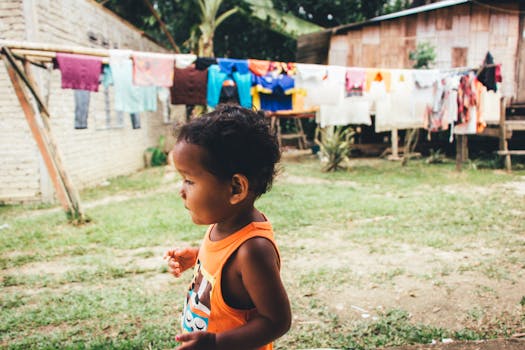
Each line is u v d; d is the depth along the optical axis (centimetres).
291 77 709
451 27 1380
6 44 545
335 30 1412
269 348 142
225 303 122
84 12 1023
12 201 872
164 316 348
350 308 359
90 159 1080
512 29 1357
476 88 904
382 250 508
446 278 419
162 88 663
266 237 120
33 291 412
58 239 580
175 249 162
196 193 114
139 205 792
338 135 1238
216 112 118
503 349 219
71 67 573
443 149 1616
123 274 447
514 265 450
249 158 112
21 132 862
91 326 334
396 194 863
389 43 1423
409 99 837
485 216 661
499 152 1132
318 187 952
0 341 312
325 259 486
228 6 1830
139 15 1769
